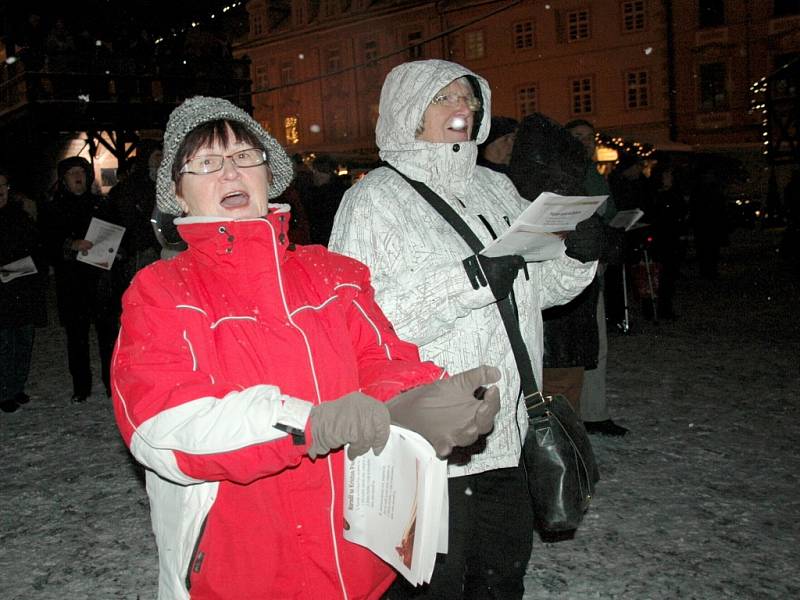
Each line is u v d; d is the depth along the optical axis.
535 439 2.43
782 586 3.24
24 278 6.54
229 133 1.81
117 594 3.43
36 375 8.18
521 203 2.80
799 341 8.16
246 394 1.52
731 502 4.10
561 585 3.33
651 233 9.33
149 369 1.57
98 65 19.70
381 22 43.09
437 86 2.46
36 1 18.72
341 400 1.51
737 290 12.47
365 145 44.38
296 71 46.84
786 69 25.03
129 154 20.27
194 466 1.52
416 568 1.59
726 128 36.66
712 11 36.50
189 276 1.70
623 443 5.08
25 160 20.42
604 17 38.38
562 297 2.75
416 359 1.93
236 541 1.65
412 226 2.43
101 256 6.36
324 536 1.72
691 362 7.39
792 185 16.45
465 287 2.29
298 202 4.73
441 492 1.59
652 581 3.32
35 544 3.95
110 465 5.13
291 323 1.72
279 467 1.51
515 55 40.41
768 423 5.41
